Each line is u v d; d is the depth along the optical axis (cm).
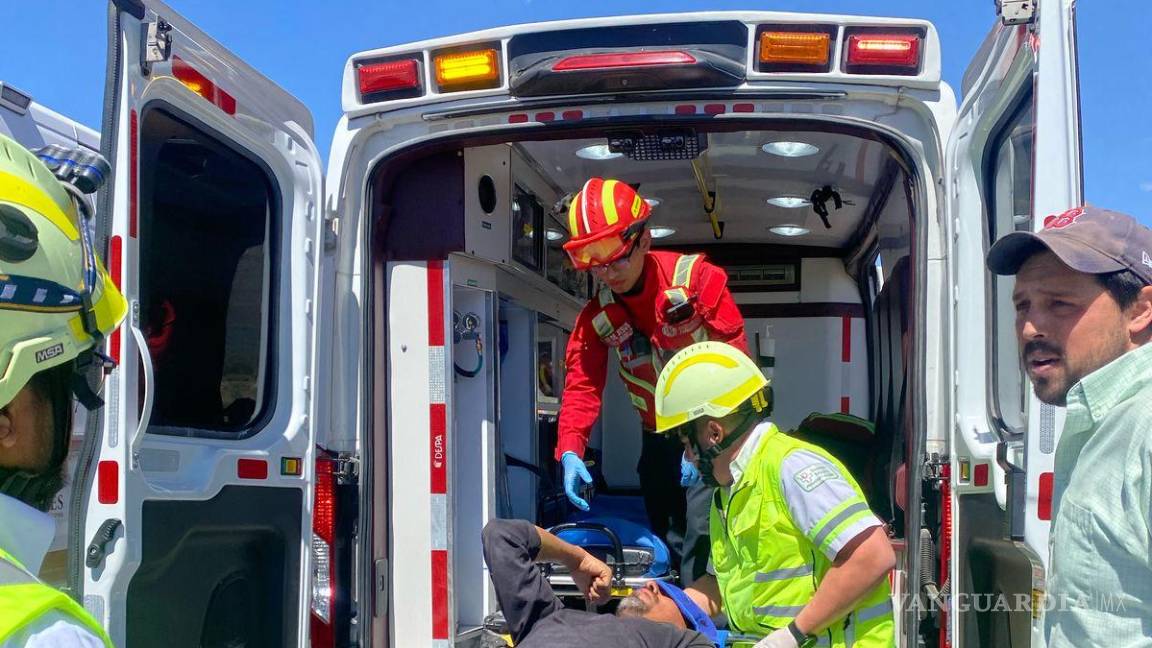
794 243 578
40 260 96
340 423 306
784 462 222
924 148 287
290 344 292
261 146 282
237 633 274
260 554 284
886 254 464
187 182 297
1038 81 209
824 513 213
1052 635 149
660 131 308
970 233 273
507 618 250
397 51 302
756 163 430
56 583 351
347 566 302
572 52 291
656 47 287
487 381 382
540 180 444
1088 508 140
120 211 217
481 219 356
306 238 297
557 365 518
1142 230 152
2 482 98
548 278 464
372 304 314
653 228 552
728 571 240
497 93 298
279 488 282
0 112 345
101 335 109
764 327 584
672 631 231
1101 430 141
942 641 272
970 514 267
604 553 382
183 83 243
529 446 444
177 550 241
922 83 281
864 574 209
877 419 493
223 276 296
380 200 324
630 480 596
